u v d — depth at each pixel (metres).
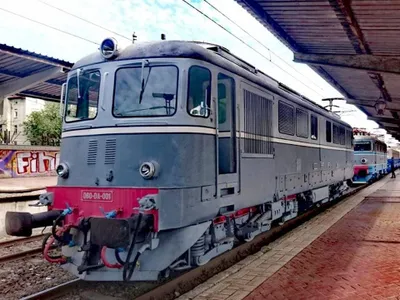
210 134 6.15
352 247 8.48
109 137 5.91
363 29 8.30
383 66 9.65
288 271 6.77
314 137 12.14
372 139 26.92
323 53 10.62
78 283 6.32
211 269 6.86
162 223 5.36
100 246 5.25
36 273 7.15
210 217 6.16
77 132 6.23
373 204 16.05
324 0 7.08
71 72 6.67
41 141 38.75
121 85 6.04
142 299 5.31
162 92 5.84
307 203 12.20
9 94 13.00
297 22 8.45
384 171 35.84
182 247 5.71
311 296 5.59
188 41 6.69
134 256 5.40
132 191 5.41
